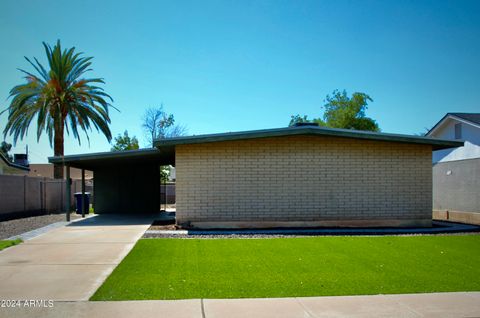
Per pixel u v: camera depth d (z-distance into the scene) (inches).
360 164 534.0
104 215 741.3
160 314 196.4
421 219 539.8
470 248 371.9
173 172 1556.3
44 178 815.1
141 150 578.9
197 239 418.3
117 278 258.2
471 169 622.5
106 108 1020.5
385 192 536.4
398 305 210.7
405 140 523.5
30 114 968.9
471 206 619.2
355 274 272.5
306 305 209.9
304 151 527.2
